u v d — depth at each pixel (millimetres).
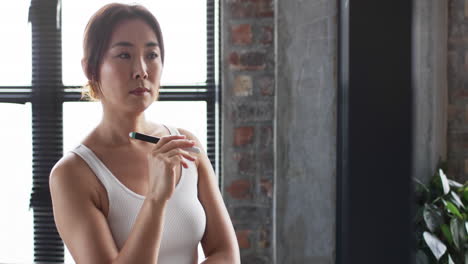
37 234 2021
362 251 451
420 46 1914
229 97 1766
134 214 1067
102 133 1134
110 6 1094
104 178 1066
